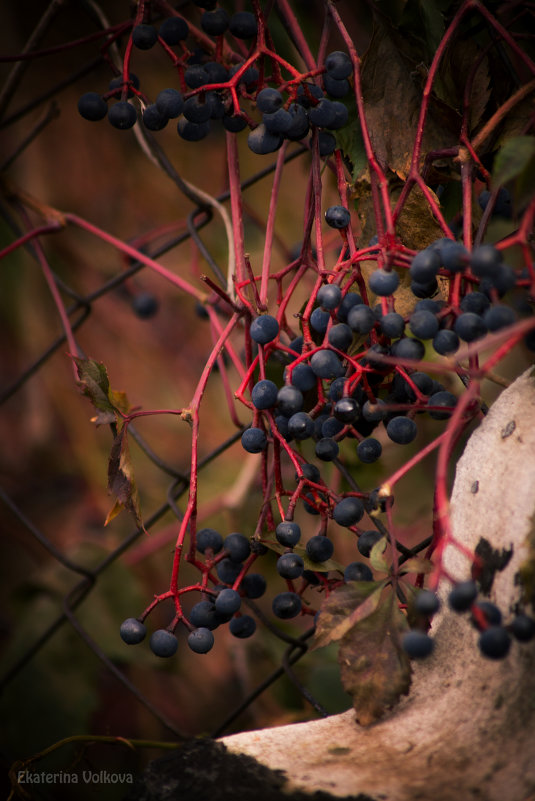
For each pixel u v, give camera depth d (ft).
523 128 2.13
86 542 3.26
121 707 3.43
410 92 2.18
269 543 2.09
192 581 3.47
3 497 2.59
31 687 2.99
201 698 3.41
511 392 2.01
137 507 2.12
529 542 1.90
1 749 2.92
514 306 2.22
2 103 2.57
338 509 2.04
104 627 3.09
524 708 1.91
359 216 2.20
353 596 1.98
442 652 2.01
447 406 2.01
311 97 2.10
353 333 2.06
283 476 2.72
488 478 1.98
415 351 1.98
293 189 3.34
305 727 2.03
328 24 2.22
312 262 2.18
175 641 2.04
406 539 2.66
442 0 2.28
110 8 3.25
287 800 1.93
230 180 2.28
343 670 1.96
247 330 2.16
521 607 1.91
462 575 1.99
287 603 2.09
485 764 1.91
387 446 2.62
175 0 2.46
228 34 2.44
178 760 2.00
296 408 2.04
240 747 2.01
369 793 1.91
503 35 2.10
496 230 2.47
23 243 2.56
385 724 1.99
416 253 2.01
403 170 2.17
